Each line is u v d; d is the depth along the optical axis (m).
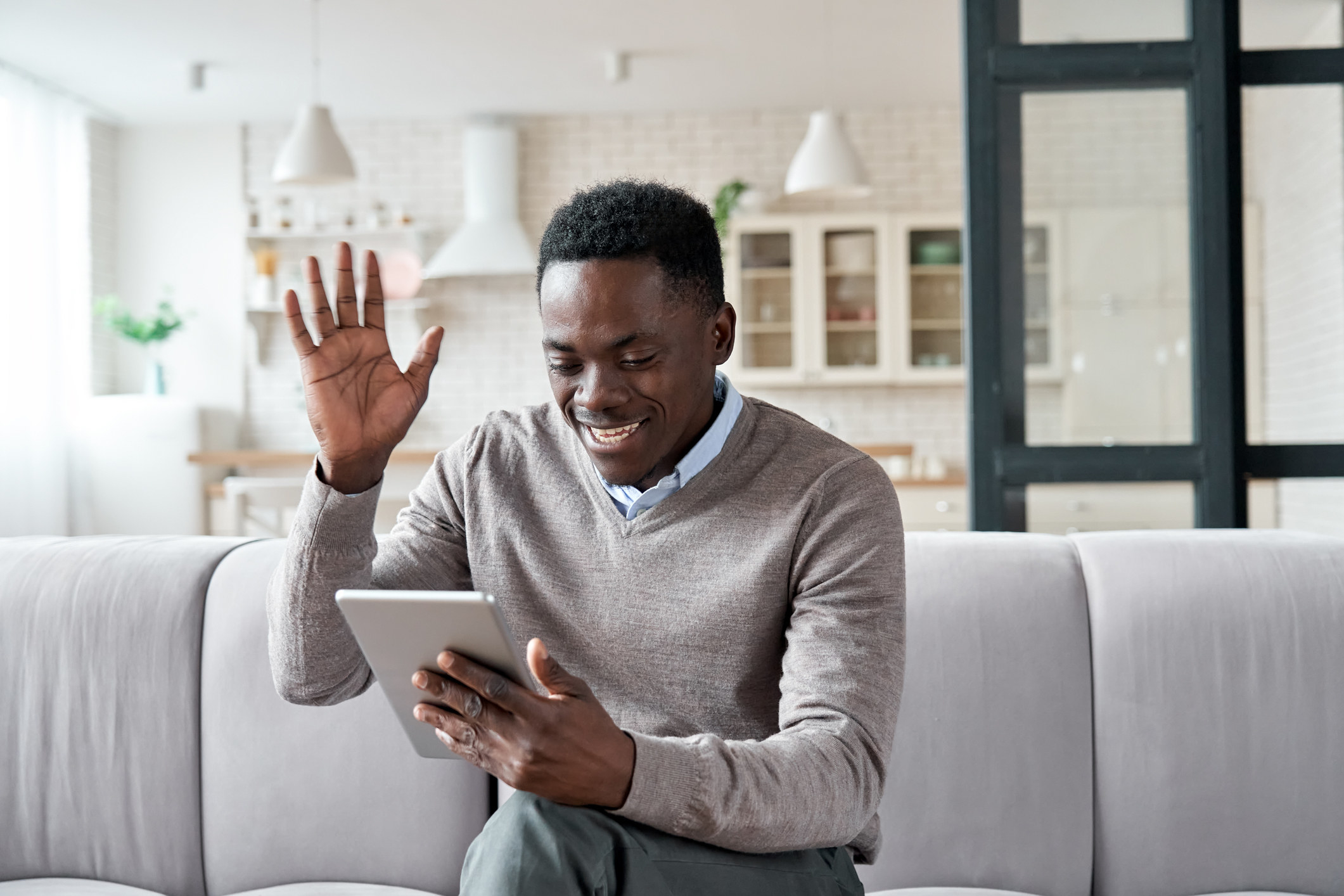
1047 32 2.42
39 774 1.67
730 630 1.09
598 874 0.87
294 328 1.03
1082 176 2.41
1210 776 1.57
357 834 1.63
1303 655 1.58
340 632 1.06
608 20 4.77
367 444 1.03
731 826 0.88
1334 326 3.83
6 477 5.19
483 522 1.20
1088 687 1.61
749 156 6.16
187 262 6.21
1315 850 1.54
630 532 1.13
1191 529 2.34
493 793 1.68
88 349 5.80
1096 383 2.41
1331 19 2.66
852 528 1.08
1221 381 2.38
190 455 5.59
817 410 6.18
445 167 6.21
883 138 6.13
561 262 1.02
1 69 5.18
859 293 5.88
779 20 4.79
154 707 1.67
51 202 5.46
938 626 1.62
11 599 1.72
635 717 1.12
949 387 6.14
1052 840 1.58
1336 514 2.46
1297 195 3.77
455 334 6.24
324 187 6.23
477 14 4.69
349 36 4.93
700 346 1.07
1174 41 2.38
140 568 1.73
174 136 6.21
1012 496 2.42
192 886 1.64
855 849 1.14
